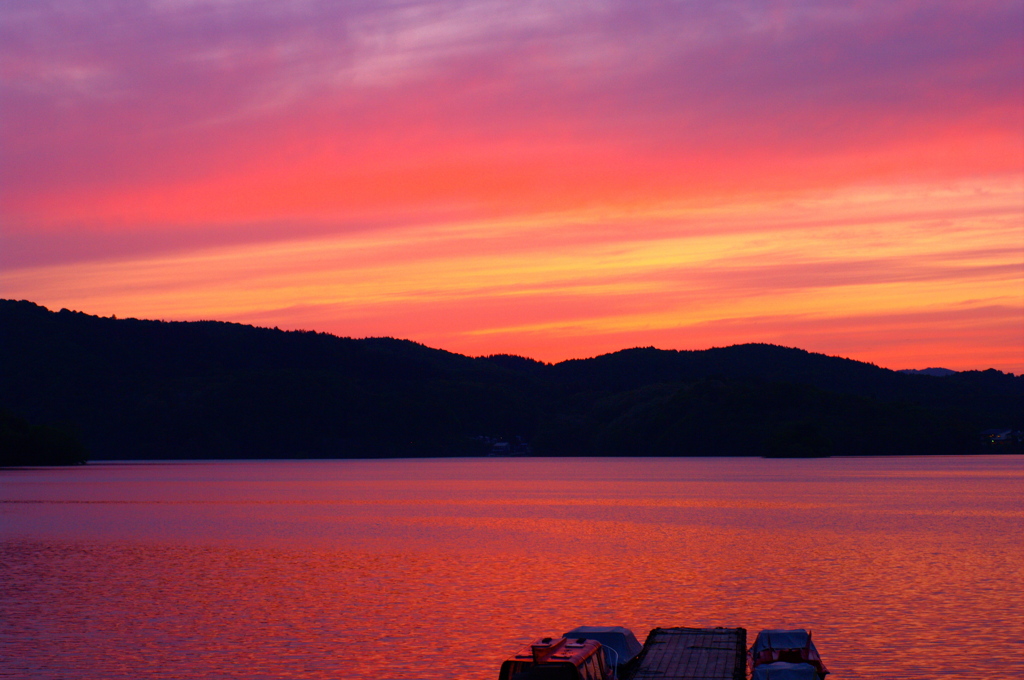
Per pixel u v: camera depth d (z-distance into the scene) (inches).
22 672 1204.5
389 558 2237.9
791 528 2970.0
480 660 1261.1
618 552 2335.1
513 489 5644.7
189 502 4436.5
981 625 1434.5
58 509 3937.0
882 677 1167.0
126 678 1178.6
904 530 2883.9
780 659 1117.1
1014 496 4534.9
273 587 1804.9
